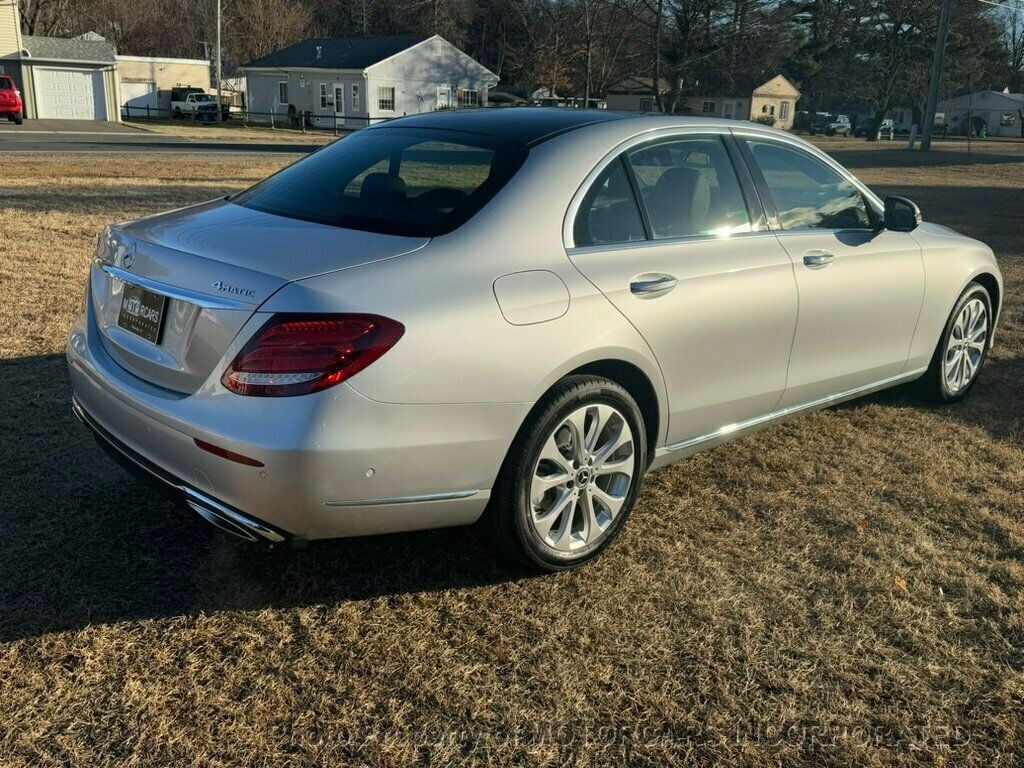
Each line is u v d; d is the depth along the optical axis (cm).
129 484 370
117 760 226
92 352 312
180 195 1285
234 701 249
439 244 280
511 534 297
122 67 4972
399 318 256
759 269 361
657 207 339
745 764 235
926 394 505
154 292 281
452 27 6862
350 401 249
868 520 368
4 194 1189
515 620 291
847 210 428
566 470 306
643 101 5684
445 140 337
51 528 331
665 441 347
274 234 287
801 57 6569
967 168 2800
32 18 5562
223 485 255
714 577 321
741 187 374
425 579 313
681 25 4212
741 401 371
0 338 546
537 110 364
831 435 462
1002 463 432
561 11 4931
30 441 403
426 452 265
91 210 1087
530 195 303
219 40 4375
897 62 5894
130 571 308
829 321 400
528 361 280
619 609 299
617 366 317
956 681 270
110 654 265
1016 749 244
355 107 4684
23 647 265
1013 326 701
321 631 281
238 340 252
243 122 4650
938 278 465
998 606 308
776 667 273
